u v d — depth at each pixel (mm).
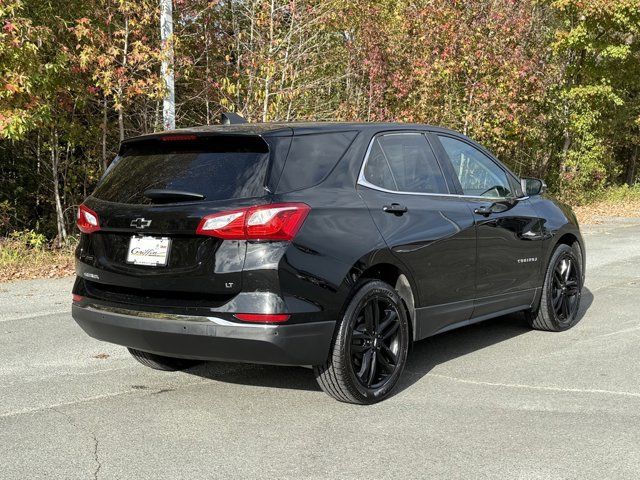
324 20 14414
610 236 14195
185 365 5238
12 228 14633
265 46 13961
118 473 3363
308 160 4227
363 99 16547
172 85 12133
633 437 3754
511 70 17172
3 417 4176
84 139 13461
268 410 4266
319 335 4004
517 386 4684
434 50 16562
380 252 4336
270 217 3859
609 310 7078
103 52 12195
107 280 4312
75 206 14461
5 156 14906
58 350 5773
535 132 21750
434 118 16969
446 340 6016
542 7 21672
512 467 3381
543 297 6109
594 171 24844
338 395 4293
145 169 4402
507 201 5707
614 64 23203
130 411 4270
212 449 3656
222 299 3926
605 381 4766
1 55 10398
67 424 4047
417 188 4902
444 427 3936
